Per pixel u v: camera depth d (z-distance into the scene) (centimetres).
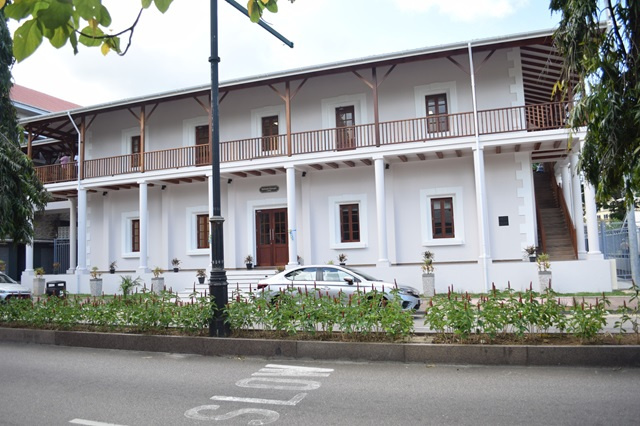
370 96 2006
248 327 916
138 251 2389
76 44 284
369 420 496
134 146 2416
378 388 614
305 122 2086
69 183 2289
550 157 1980
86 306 1048
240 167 1989
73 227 2561
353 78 2030
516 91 1833
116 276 2162
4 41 1226
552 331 813
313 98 2080
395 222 1938
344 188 2017
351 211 2022
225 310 881
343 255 1911
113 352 901
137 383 671
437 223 1914
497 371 680
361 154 1823
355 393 595
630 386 590
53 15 259
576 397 552
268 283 1330
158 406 561
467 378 649
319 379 668
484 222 1681
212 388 636
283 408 543
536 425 466
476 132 1697
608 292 1527
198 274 1992
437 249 1888
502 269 1648
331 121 2047
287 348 801
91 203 2478
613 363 680
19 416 532
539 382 618
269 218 2156
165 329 952
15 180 1223
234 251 2152
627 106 648
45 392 632
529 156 1816
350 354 770
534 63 1892
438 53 1717
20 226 1239
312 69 1822
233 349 835
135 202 2392
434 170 1908
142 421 509
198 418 514
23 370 765
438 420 489
